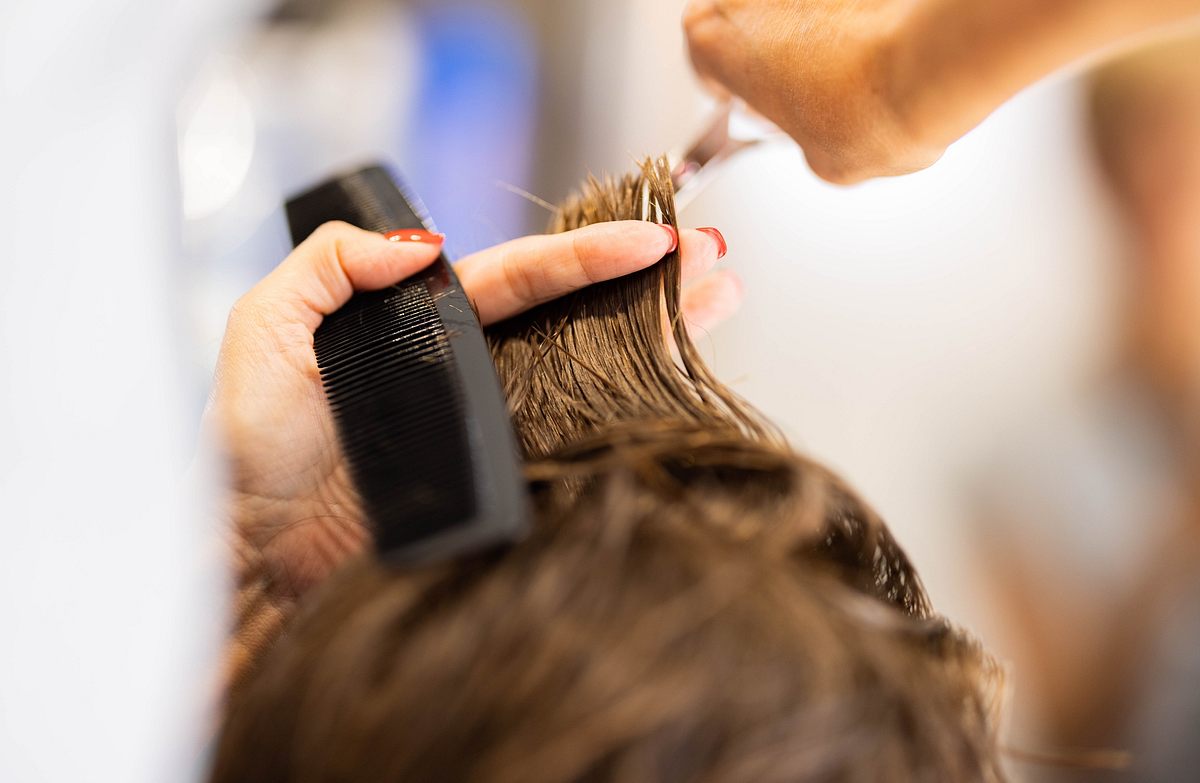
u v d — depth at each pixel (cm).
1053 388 127
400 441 39
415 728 32
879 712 34
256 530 50
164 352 41
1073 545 121
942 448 132
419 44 113
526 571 34
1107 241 122
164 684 37
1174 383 118
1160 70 108
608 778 31
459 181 113
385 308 49
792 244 133
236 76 102
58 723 35
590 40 117
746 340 133
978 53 40
